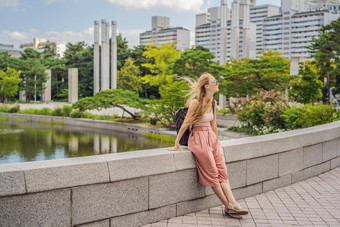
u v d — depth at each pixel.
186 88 25.64
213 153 4.72
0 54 76.94
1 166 3.49
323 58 34.69
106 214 3.94
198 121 4.67
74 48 85.00
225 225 4.36
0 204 3.23
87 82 73.62
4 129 31.11
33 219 3.43
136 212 4.21
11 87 65.56
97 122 33.47
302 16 162.75
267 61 28.84
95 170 3.82
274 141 5.98
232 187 5.34
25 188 3.35
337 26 33.69
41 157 18.33
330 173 7.32
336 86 44.34
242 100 21.89
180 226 4.30
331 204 5.27
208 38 183.75
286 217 4.70
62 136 26.88
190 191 4.78
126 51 68.81
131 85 60.00
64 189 3.62
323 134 7.22
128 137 26.64
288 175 6.36
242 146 5.41
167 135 25.14
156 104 29.42
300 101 22.73
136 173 4.15
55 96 82.44
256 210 4.97
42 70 71.56
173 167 4.53
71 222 3.68
